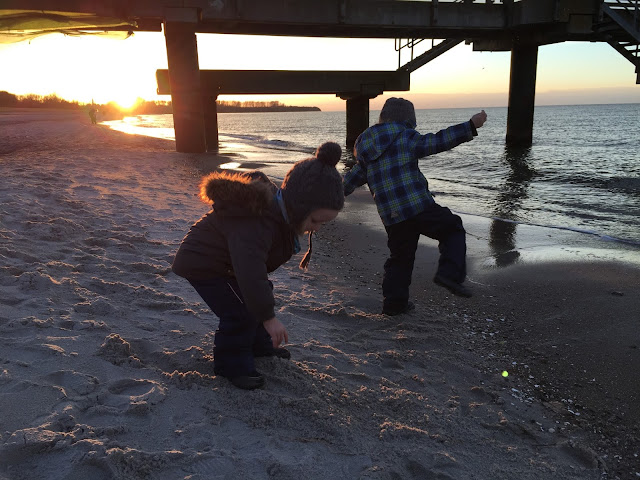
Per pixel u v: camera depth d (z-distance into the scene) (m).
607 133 41.53
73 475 1.57
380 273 5.04
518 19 17.69
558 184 11.88
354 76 20.42
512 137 22.92
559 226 7.16
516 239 6.35
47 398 1.99
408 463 2.01
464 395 2.75
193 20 15.06
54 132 24.98
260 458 1.84
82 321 2.79
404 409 2.45
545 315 3.91
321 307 3.89
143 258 4.37
